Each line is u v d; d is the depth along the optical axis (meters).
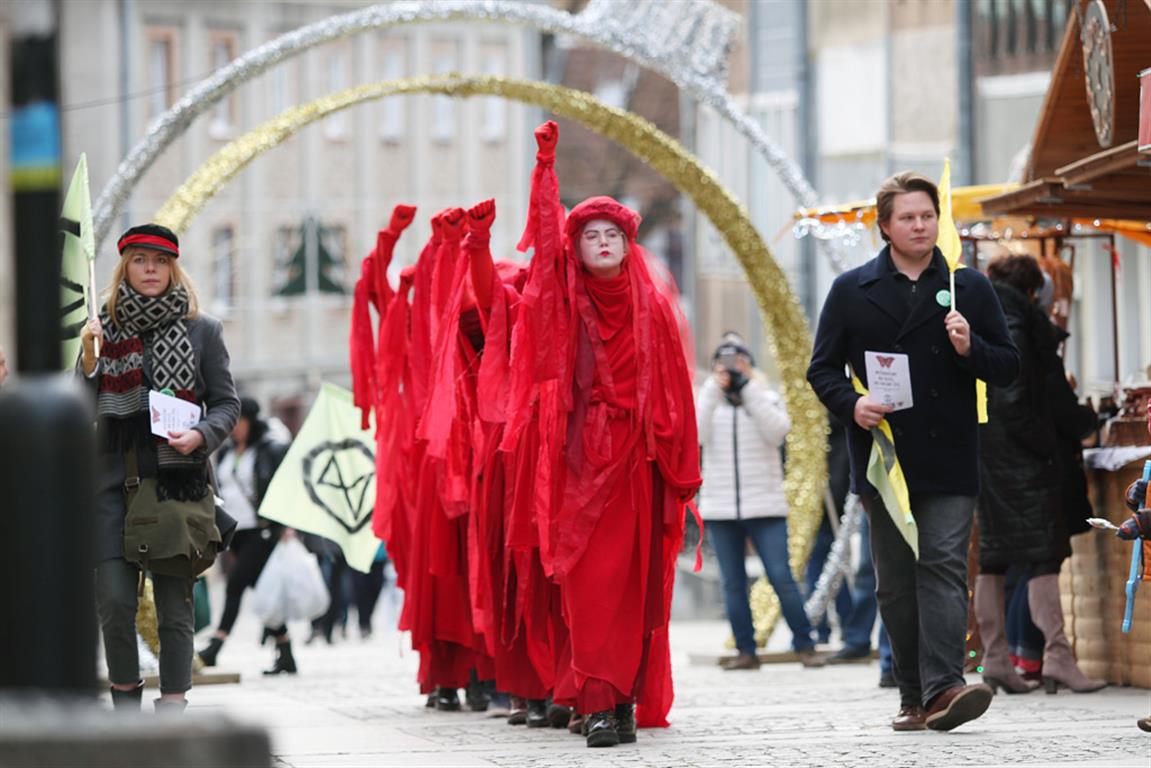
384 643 48.66
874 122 85.31
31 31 10.62
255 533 36.25
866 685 30.11
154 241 21.83
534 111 145.50
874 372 22.09
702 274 114.06
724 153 100.56
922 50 80.69
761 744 21.47
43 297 10.62
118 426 21.58
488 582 24.56
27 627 10.30
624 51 36.16
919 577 22.22
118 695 21.80
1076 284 42.22
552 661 24.16
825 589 36.38
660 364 22.52
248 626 64.62
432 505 26.88
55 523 10.34
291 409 137.50
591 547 21.94
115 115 124.81
